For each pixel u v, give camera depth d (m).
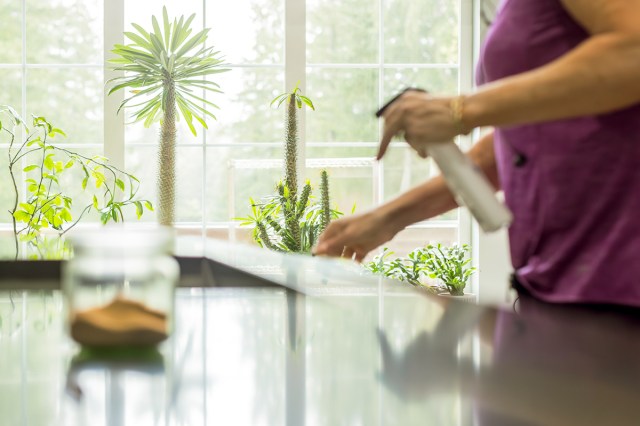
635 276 0.98
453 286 3.43
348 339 0.68
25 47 4.43
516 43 1.05
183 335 0.71
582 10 0.91
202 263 1.40
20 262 1.39
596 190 1.01
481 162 1.25
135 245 0.64
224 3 4.42
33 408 0.46
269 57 4.48
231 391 0.50
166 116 3.32
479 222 0.96
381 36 4.47
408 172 4.51
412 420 0.43
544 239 1.07
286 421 0.43
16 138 4.37
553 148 1.04
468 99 0.93
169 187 3.30
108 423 0.42
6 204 4.37
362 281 1.14
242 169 4.46
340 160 4.47
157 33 3.35
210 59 3.42
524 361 0.58
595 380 0.52
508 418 0.43
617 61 0.85
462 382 0.52
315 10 4.48
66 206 3.22
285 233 3.07
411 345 0.65
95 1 4.46
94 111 4.48
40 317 0.85
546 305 1.02
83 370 0.56
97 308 0.64
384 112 0.99
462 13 4.34
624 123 0.99
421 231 4.47
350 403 0.46
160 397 0.48
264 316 0.82
